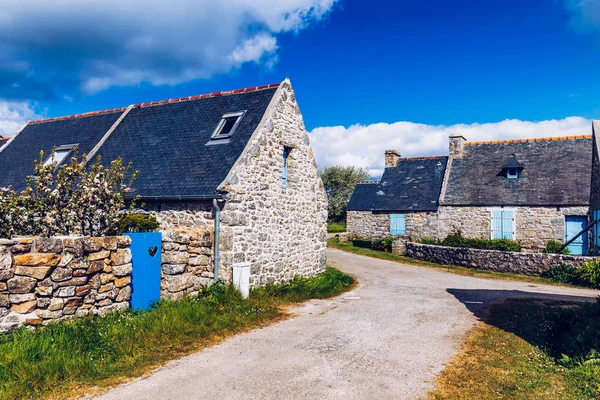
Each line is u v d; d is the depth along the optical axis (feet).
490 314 29.04
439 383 16.99
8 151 48.78
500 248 63.52
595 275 42.60
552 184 69.26
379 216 82.74
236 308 27.58
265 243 35.22
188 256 29.07
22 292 19.86
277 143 37.58
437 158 88.58
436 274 50.72
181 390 15.97
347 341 22.52
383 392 16.11
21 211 26.23
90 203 27.71
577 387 16.48
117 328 21.08
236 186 31.68
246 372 17.88
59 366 16.76
